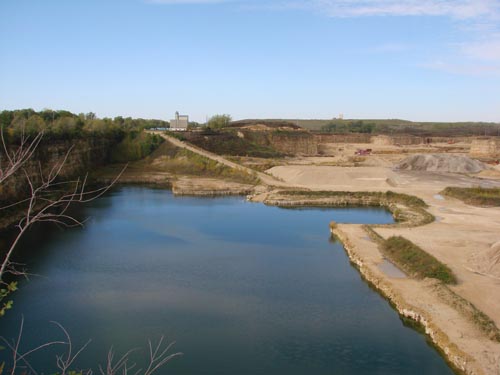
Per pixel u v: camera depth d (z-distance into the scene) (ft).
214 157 343.26
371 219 193.47
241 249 146.00
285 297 106.73
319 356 80.69
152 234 163.63
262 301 104.22
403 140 582.35
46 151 236.84
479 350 78.48
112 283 114.01
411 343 85.66
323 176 278.26
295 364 78.02
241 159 362.12
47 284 112.37
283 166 313.53
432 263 117.29
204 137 415.44
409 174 312.91
